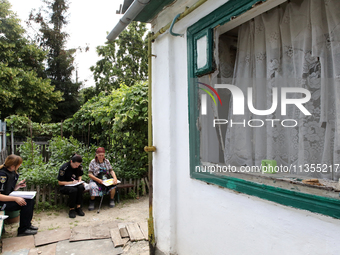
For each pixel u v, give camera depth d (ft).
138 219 14.24
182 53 8.22
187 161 8.00
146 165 20.06
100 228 12.62
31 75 47.21
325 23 5.22
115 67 63.41
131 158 19.90
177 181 8.49
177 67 8.52
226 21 6.30
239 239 5.96
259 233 5.44
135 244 10.89
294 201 4.61
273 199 5.03
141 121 19.58
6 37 47.09
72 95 68.90
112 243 11.02
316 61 5.36
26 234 11.85
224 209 6.43
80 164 15.75
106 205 16.98
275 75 6.30
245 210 5.80
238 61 7.39
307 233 4.46
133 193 18.53
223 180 6.39
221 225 6.54
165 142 8.83
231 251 6.20
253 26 7.02
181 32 8.21
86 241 11.22
